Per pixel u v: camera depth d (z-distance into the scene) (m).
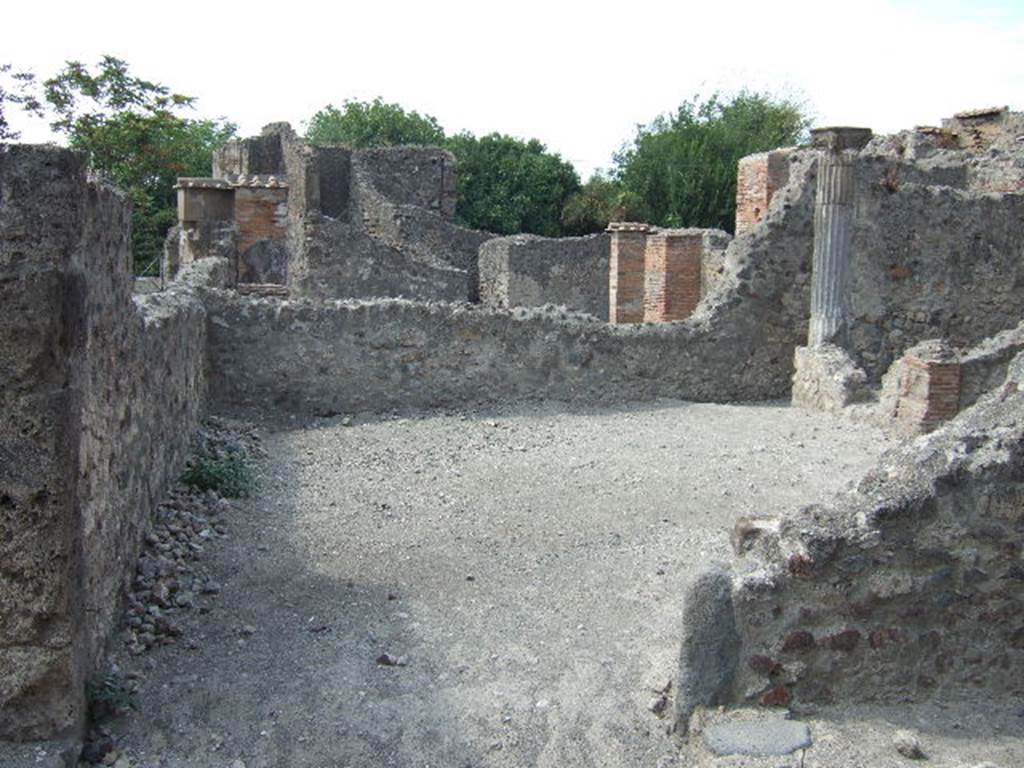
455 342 12.84
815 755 4.41
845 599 4.79
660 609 6.56
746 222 22.00
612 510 8.74
